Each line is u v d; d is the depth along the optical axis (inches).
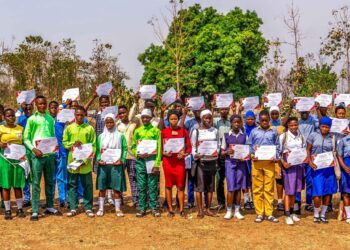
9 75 1210.6
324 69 888.9
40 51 1192.2
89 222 328.5
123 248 273.1
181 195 343.6
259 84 1304.1
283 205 361.4
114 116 343.3
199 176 336.8
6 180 330.0
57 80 1192.2
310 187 351.9
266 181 327.9
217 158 341.4
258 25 1283.2
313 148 327.0
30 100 361.4
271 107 371.9
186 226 318.3
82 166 341.1
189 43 1214.9
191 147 340.2
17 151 328.8
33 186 333.7
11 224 322.0
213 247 274.5
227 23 1250.0
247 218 340.8
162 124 362.6
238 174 335.0
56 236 295.6
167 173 340.5
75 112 343.6
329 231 306.7
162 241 285.9
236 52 1195.9
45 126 336.5
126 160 370.6
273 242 283.3
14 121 336.2
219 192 365.1
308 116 365.1
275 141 326.6
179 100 377.7
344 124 334.0
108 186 345.7
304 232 304.0
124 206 383.6
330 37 745.6
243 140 335.9
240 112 389.1
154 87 375.2
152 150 337.1
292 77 821.9
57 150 336.5
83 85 1234.0
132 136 369.1
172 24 1072.2
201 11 1291.8
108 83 380.5
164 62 1266.0
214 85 1243.2
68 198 355.9
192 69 1216.8
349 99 386.6
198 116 363.6
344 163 324.2
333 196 420.5
